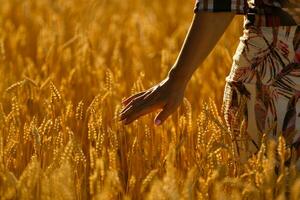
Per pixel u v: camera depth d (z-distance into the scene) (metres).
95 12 9.88
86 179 5.50
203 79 7.66
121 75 7.48
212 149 5.36
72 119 6.11
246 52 5.47
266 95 5.42
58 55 8.05
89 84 7.41
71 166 5.26
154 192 4.75
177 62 5.39
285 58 5.34
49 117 6.05
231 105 5.61
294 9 5.25
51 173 5.15
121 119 5.55
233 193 5.02
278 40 5.32
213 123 5.68
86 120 6.04
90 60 7.99
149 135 5.85
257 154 5.39
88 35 8.69
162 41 9.40
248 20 5.42
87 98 7.11
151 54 8.31
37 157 5.45
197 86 7.45
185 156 5.86
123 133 5.89
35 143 5.43
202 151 5.57
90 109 5.74
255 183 5.24
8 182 5.00
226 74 7.42
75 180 5.38
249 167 5.31
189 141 5.86
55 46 8.14
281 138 5.11
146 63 8.26
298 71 5.33
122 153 5.82
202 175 5.40
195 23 5.32
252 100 5.49
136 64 8.08
